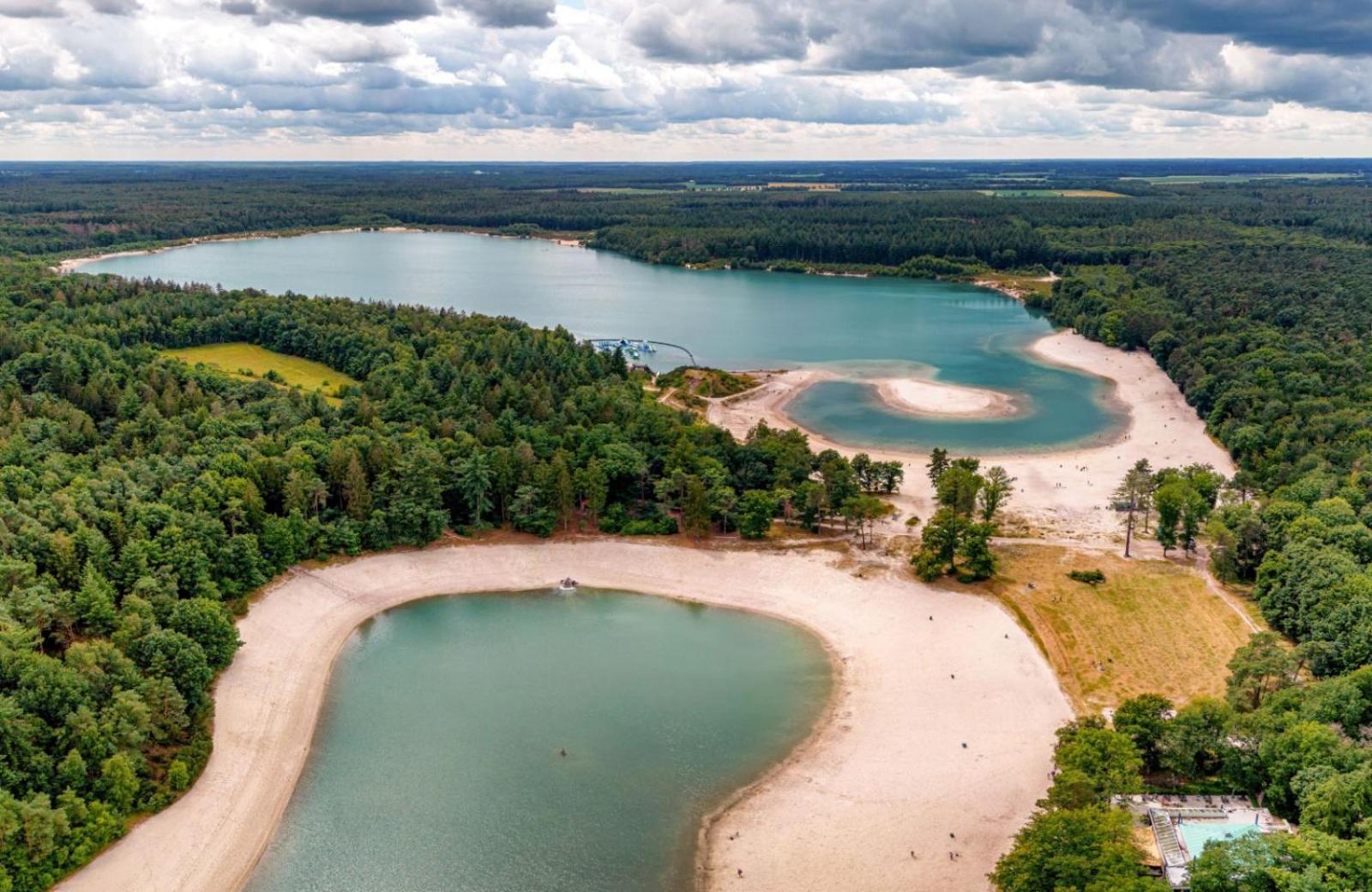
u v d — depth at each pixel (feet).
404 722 421.18
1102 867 286.46
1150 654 461.37
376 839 351.87
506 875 335.47
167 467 548.72
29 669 357.82
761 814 363.76
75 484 514.27
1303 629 453.17
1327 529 508.53
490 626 506.07
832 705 433.07
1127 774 344.90
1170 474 636.89
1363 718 359.25
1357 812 304.50
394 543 568.82
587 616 517.14
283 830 356.38
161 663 393.50
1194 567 553.64
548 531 587.68
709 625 506.89
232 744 396.37
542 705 434.30
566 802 371.35
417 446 611.06
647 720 423.23
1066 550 579.07
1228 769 357.20
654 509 613.52
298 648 473.67
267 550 524.52
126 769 347.36
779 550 577.02
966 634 482.28
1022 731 407.03
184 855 339.16
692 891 328.29
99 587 427.74
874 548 577.43
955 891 324.80
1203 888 291.58
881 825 355.97
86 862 329.31
